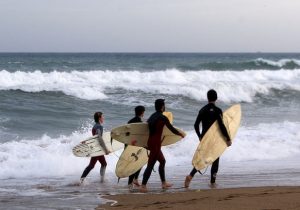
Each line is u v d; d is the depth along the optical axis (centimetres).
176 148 3138
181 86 6194
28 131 3825
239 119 2455
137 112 2241
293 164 2861
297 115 5125
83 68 10969
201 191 2038
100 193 2100
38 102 5181
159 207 1711
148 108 5228
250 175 2500
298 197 1809
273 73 8506
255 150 3219
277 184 2239
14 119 4269
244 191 1989
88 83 6359
